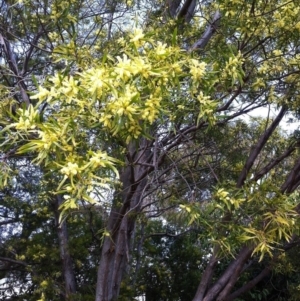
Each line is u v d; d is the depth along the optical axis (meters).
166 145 3.77
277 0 3.68
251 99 4.20
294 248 5.52
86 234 6.84
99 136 2.42
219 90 3.28
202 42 4.24
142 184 4.25
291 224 2.97
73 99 2.17
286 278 7.63
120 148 2.81
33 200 6.77
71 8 4.16
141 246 7.54
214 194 3.01
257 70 3.92
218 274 7.02
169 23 4.00
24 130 2.20
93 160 1.99
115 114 2.06
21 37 4.71
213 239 2.97
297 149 4.87
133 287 7.01
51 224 7.56
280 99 4.15
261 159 5.71
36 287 7.06
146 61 2.23
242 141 5.56
